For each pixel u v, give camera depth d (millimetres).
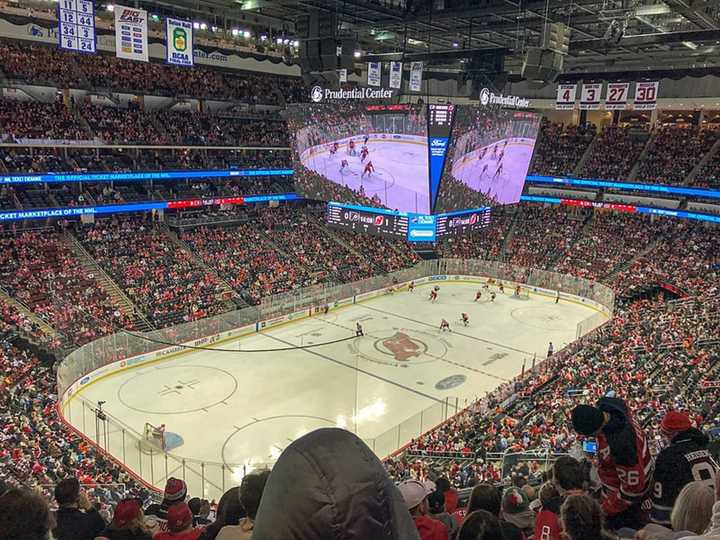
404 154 35000
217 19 47938
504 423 28469
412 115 33688
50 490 19234
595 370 32469
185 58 28641
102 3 37406
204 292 48375
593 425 5418
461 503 13375
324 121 38281
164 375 38031
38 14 45344
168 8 43969
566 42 27500
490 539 4062
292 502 1757
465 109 33875
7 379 30406
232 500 6102
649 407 23938
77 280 44625
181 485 8531
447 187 35625
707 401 24188
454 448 26625
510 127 37906
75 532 5922
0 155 46781
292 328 48312
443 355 43031
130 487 22906
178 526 6148
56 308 40469
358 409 34000
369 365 40781
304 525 1713
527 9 33281
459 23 43312
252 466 25922
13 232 47719
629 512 5676
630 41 38000
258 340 45281
